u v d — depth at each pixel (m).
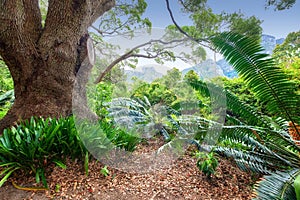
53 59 2.46
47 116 2.45
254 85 1.85
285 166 1.76
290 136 1.93
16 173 1.77
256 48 1.67
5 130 1.86
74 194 1.61
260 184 1.23
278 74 1.71
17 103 2.57
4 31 2.18
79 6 2.41
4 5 2.11
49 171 1.81
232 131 1.83
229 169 2.02
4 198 1.55
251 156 1.81
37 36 2.45
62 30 2.42
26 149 1.73
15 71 2.49
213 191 1.70
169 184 1.76
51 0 2.42
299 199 1.07
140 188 1.70
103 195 1.61
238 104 2.05
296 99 1.73
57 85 2.53
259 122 1.99
